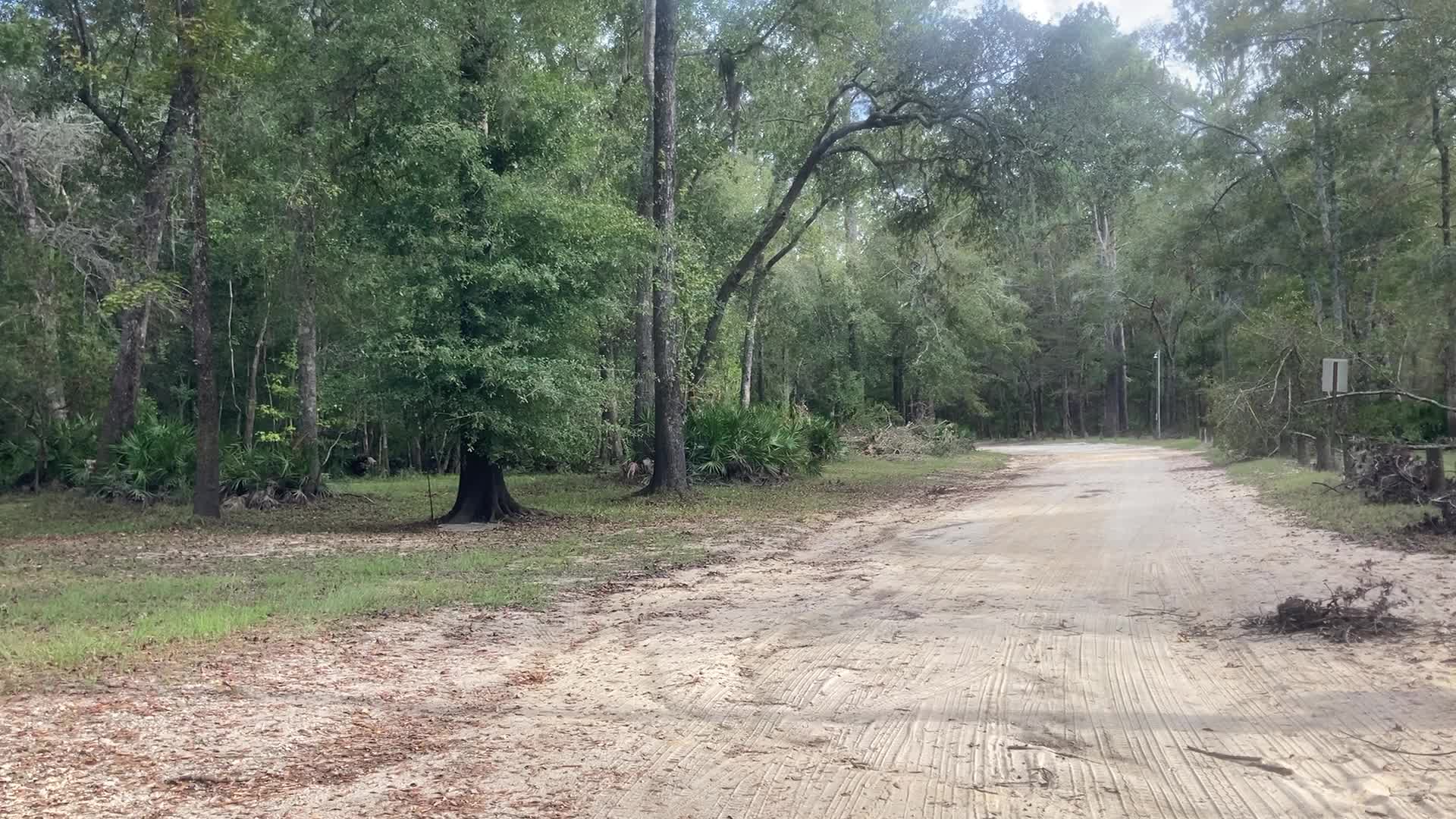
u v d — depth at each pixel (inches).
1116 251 2561.5
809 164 1071.0
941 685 264.4
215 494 781.9
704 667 289.9
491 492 754.8
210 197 848.3
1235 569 434.3
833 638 325.1
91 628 348.2
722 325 1416.1
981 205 1011.9
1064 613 354.3
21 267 980.6
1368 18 952.3
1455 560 424.5
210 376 779.4
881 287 1953.7
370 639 333.4
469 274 672.4
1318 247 1125.7
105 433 978.1
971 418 3395.7
